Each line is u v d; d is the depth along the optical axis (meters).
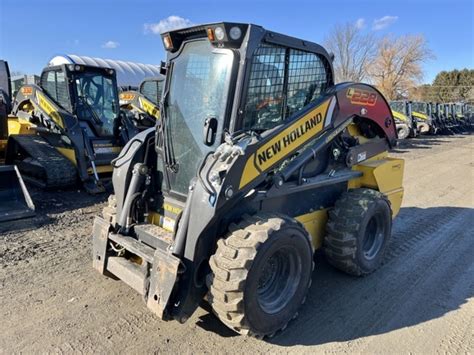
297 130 3.18
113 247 3.38
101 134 7.99
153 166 3.54
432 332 3.10
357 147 4.16
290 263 3.05
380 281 3.93
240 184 2.73
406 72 44.31
